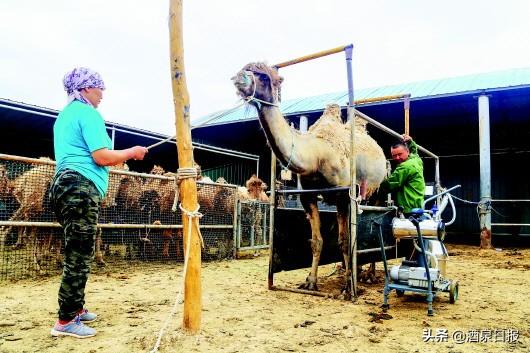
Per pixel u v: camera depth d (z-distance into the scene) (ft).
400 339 11.19
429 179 58.59
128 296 15.87
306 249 20.17
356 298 16.02
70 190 10.37
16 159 19.51
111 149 11.25
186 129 10.84
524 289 19.19
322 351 10.07
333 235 21.81
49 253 21.11
